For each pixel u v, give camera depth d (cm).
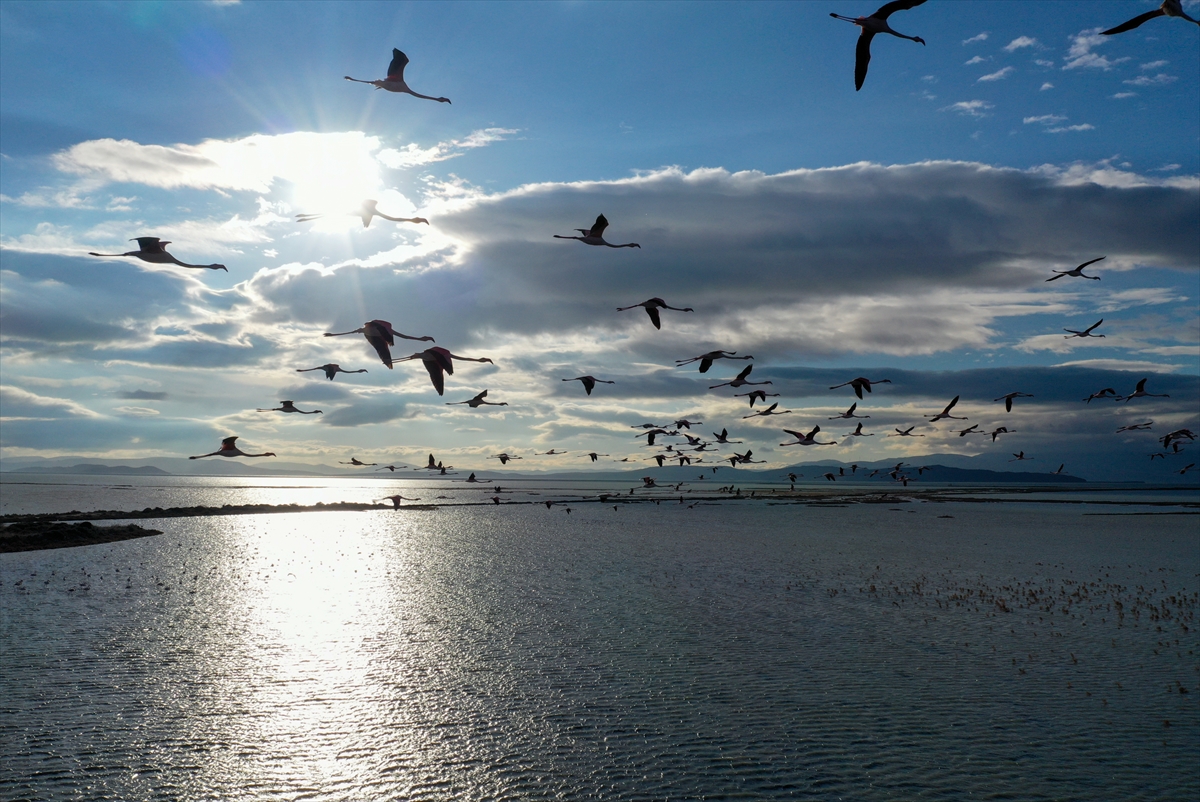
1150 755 2522
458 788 2344
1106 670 3403
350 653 3691
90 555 7306
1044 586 5625
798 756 2527
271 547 8400
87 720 2791
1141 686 3186
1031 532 10594
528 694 3106
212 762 2492
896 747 2592
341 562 7119
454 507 17412
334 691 3142
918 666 3466
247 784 2356
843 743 2625
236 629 4166
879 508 17050
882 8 1633
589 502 19800
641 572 6397
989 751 2562
